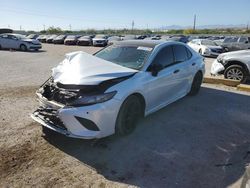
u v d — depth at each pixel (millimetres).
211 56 19391
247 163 3604
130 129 4270
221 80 8383
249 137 4449
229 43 20594
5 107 5535
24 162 3439
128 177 3209
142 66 4520
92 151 3770
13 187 2953
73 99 3574
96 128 3635
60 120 3615
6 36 22250
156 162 3557
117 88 3801
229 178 3258
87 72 3887
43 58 15766
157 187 3043
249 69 8383
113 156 3664
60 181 3084
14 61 13914
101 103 3592
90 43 33500
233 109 5879
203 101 6422
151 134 4418
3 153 3629
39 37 43469
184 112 5578
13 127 4480
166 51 5223
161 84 4836
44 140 4035
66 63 4340
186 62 5969
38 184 3018
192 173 3338
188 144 4117
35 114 4102
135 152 3793
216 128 4789
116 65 4332
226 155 3814
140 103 4406
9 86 7547
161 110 5652
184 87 6039
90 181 3104
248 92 7504
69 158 3572
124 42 5469
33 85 7734
